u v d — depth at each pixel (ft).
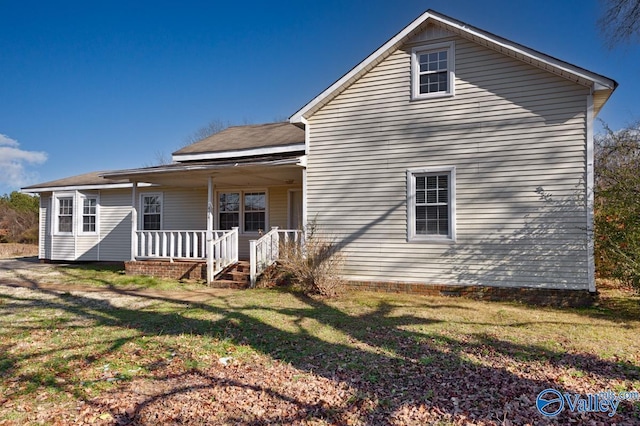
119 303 27.63
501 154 28.50
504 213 28.22
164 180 42.24
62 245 54.90
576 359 15.87
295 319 22.67
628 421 10.97
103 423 11.25
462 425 11.00
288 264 31.53
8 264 55.01
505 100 28.53
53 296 30.42
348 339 18.94
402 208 31.27
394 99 31.89
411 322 21.91
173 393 13.28
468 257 29.09
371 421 11.36
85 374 14.88
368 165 32.53
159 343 18.61
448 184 29.99
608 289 31.09
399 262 31.14
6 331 20.62
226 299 28.63
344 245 32.89
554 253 26.81
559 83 27.12
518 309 25.14
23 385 13.87
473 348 17.42
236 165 34.06
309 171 34.37
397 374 14.69
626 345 17.63
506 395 12.73
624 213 23.62
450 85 30.12
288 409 12.14
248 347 17.99
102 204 53.98
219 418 11.60
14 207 114.32
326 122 34.06
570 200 26.58
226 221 47.93
